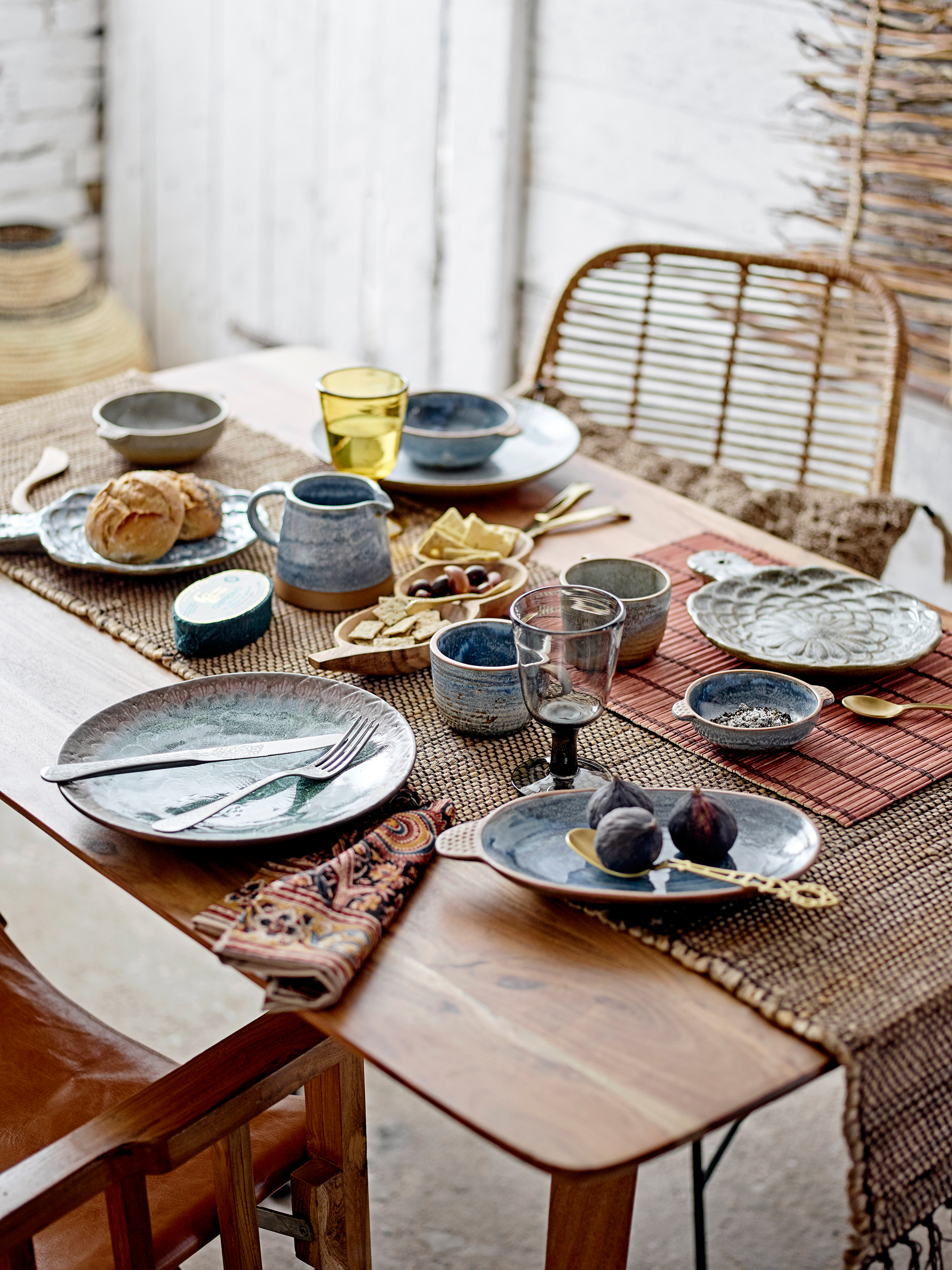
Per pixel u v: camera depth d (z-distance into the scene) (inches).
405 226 112.7
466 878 35.1
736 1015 30.4
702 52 89.0
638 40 92.5
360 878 33.8
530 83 100.7
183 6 122.6
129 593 49.3
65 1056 44.8
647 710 42.6
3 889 79.4
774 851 34.3
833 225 82.7
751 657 43.8
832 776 39.4
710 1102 27.9
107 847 36.1
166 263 136.3
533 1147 26.7
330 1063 37.3
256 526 49.9
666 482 69.2
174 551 51.7
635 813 33.0
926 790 39.0
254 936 31.4
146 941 76.0
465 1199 61.4
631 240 98.0
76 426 63.2
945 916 33.5
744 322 74.3
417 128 108.4
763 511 66.8
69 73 129.6
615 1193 32.9
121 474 58.3
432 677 41.5
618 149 96.6
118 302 127.4
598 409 101.0
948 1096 31.4
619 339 98.7
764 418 92.7
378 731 39.6
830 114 81.7
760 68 86.0
